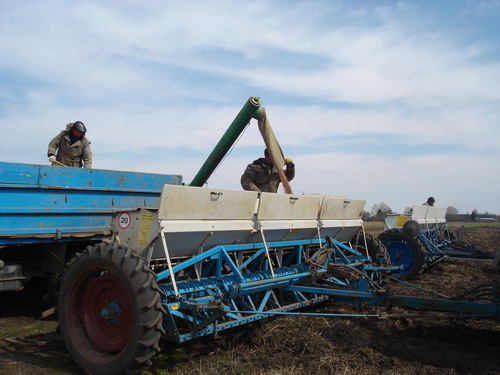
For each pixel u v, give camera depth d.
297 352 4.74
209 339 5.09
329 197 7.00
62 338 4.53
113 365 4.08
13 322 6.29
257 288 5.03
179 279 5.17
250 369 4.26
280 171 6.83
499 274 9.80
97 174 6.65
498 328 5.58
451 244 12.83
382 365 4.36
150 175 7.41
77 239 6.46
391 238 10.29
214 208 5.05
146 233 4.61
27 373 4.30
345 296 5.45
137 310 3.96
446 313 6.27
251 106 6.36
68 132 8.00
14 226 5.80
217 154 6.79
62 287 4.57
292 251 6.74
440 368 4.29
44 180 6.05
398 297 5.09
